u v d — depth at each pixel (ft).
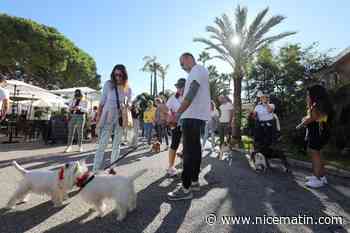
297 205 12.52
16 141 38.04
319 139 16.48
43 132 40.75
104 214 10.84
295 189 15.47
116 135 17.02
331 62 48.52
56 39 100.17
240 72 56.54
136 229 9.50
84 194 10.69
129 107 17.38
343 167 22.34
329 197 13.93
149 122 37.19
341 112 32.91
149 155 27.71
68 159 23.43
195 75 13.04
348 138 32.01
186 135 13.16
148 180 16.48
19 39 91.35
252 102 57.00
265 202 12.87
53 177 11.28
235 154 30.99
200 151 14.17
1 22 88.22
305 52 50.96
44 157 24.27
